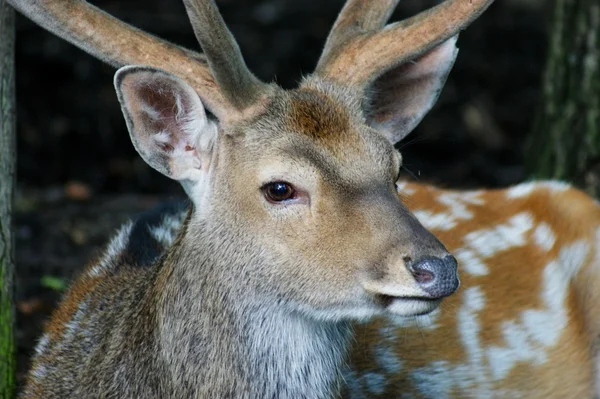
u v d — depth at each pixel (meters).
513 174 19.06
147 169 18.77
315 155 8.06
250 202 8.18
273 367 8.44
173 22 19.86
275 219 8.10
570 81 13.79
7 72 10.25
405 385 9.96
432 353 10.02
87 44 8.24
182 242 8.56
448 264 7.73
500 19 22.34
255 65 19.98
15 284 10.77
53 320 10.12
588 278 10.94
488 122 20.19
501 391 10.33
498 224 10.76
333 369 8.71
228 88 8.21
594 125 13.65
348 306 8.04
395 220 7.88
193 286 8.45
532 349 10.38
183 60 8.34
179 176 8.52
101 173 18.73
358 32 8.97
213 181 8.38
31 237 14.83
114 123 19.22
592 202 11.21
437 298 7.73
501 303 10.31
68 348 9.48
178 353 8.49
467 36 21.91
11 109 10.38
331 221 7.97
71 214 15.66
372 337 9.78
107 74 19.59
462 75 21.06
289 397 8.50
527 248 10.64
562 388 10.59
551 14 14.10
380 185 8.09
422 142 19.72
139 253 9.95
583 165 13.75
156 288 8.69
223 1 21.50
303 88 8.63
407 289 7.72
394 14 20.81
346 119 8.32
